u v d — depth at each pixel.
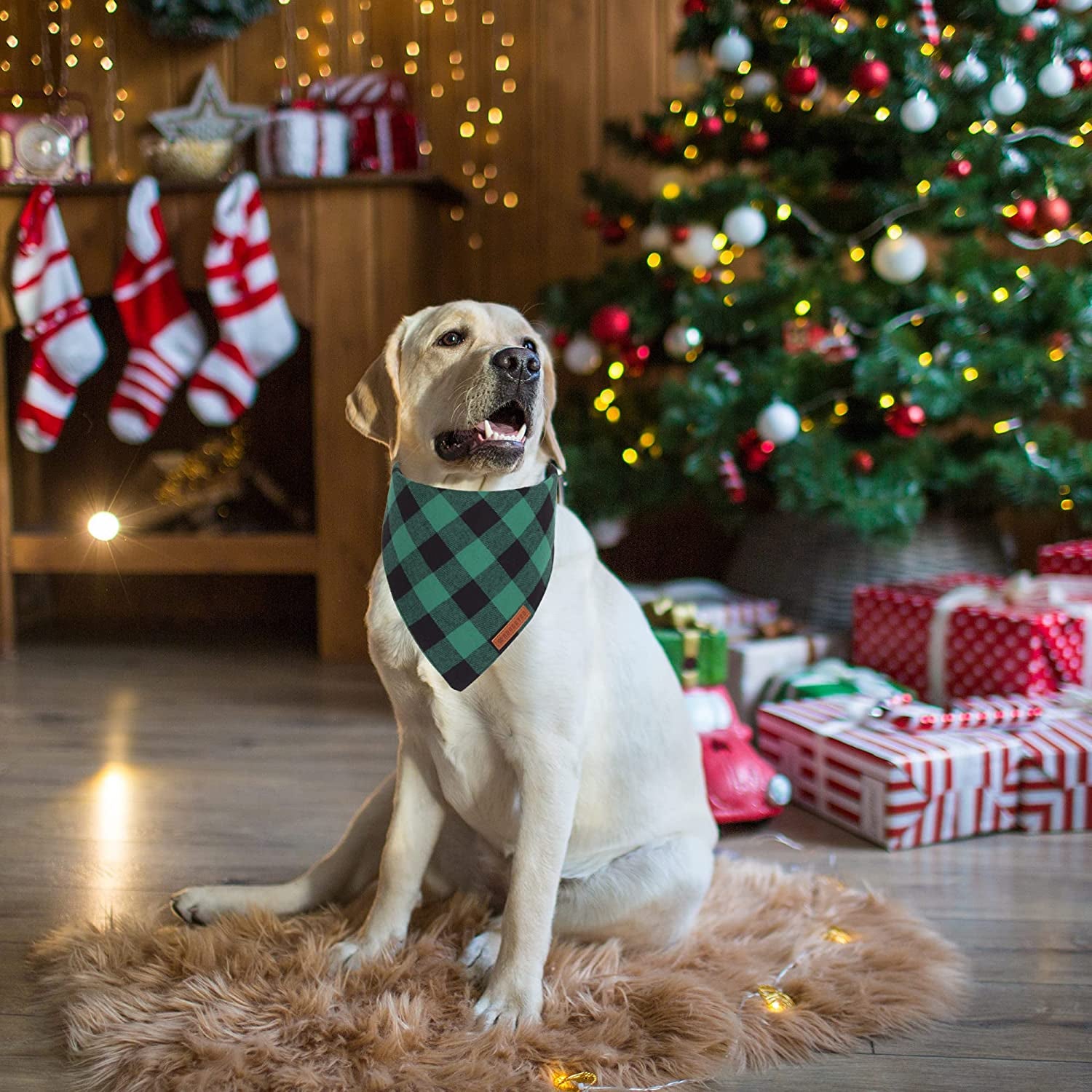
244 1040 1.35
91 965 1.53
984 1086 1.32
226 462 3.83
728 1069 1.36
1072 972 1.60
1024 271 2.83
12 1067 1.35
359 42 3.80
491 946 1.56
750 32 2.92
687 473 2.87
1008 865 1.99
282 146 3.35
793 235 3.12
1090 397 3.67
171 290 3.34
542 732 1.43
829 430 2.84
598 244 3.82
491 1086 1.28
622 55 3.74
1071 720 2.28
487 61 3.79
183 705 2.97
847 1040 1.41
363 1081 1.28
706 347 3.18
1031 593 2.58
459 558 1.46
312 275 3.36
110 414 3.69
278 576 4.14
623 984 1.49
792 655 2.71
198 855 2.00
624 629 1.58
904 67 2.61
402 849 1.56
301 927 1.61
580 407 3.32
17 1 3.82
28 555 3.56
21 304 3.34
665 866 1.55
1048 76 2.60
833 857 2.03
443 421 1.46
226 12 3.68
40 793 2.31
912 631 2.62
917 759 2.05
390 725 2.80
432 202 3.55
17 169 3.45
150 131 3.85
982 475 2.97
